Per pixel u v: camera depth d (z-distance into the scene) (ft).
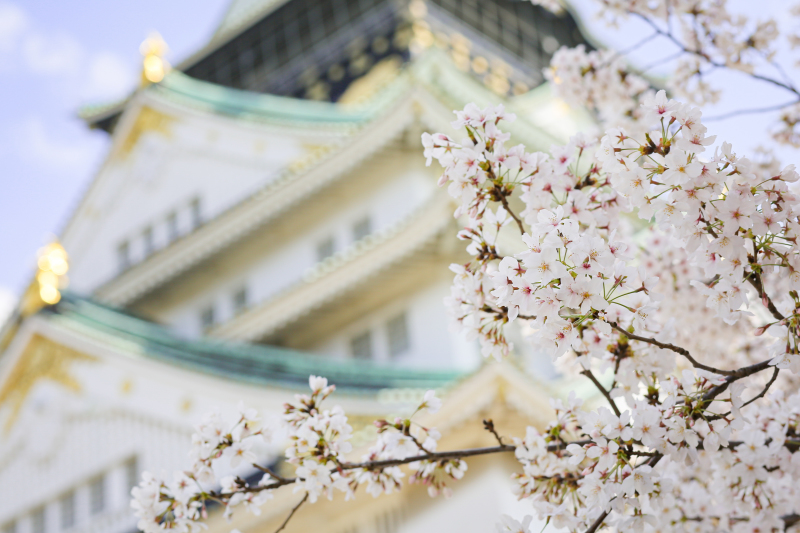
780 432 15.98
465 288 14.43
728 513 18.34
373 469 15.51
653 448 13.33
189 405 52.42
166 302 80.89
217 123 85.76
